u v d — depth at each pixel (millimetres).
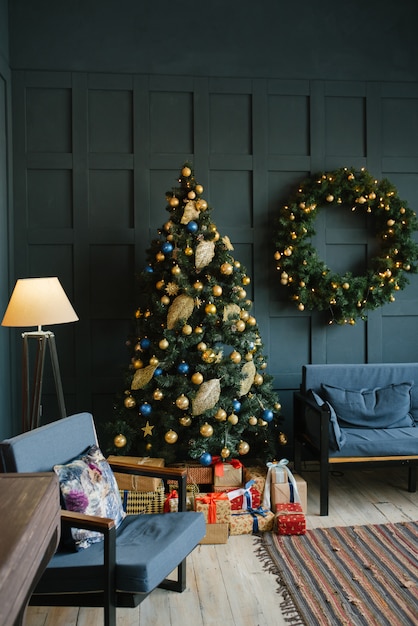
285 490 3109
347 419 3596
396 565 2580
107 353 3977
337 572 2525
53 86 3891
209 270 3434
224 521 2934
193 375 3236
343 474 3938
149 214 3982
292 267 3930
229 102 4051
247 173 4078
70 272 3945
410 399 3752
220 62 4023
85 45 3918
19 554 727
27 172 3902
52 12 3893
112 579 1843
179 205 3490
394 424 3594
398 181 4184
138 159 3961
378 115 4156
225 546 2838
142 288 3609
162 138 3994
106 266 3969
